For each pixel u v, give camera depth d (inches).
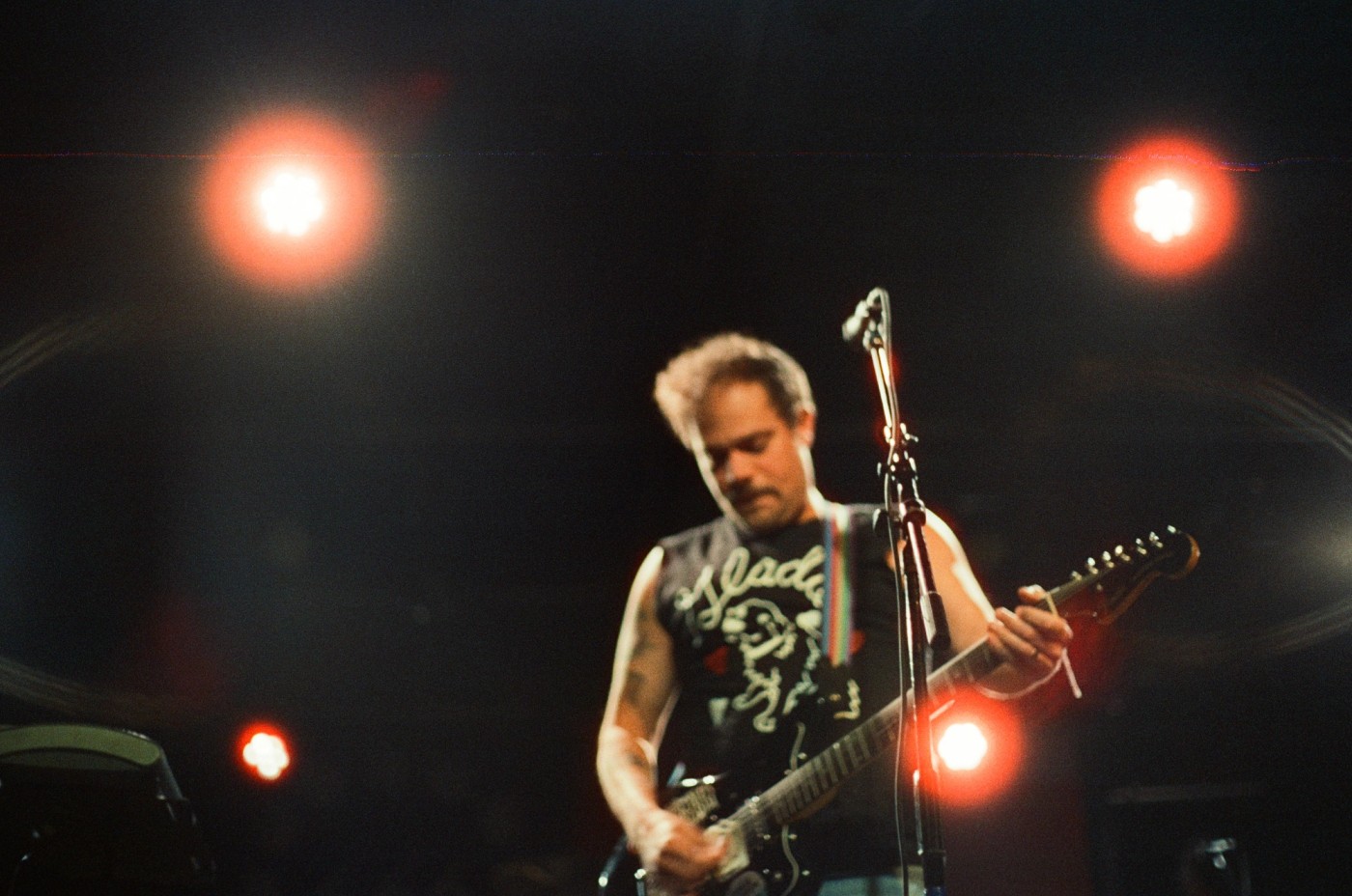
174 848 130.1
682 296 247.1
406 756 275.3
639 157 215.3
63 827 128.4
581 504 279.3
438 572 279.1
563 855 273.3
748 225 231.9
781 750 105.3
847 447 244.2
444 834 272.7
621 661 115.0
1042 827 195.0
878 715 102.7
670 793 108.3
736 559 110.7
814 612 106.7
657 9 183.6
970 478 240.4
